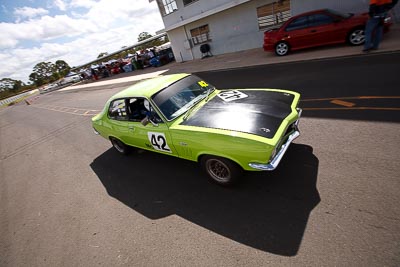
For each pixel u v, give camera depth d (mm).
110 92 16547
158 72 18156
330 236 2381
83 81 36625
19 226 4113
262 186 3357
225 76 10602
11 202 5051
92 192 4523
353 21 8594
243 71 10469
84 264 2932
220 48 16672
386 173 2930
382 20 7086
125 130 4586
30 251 3438
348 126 4129
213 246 2672
